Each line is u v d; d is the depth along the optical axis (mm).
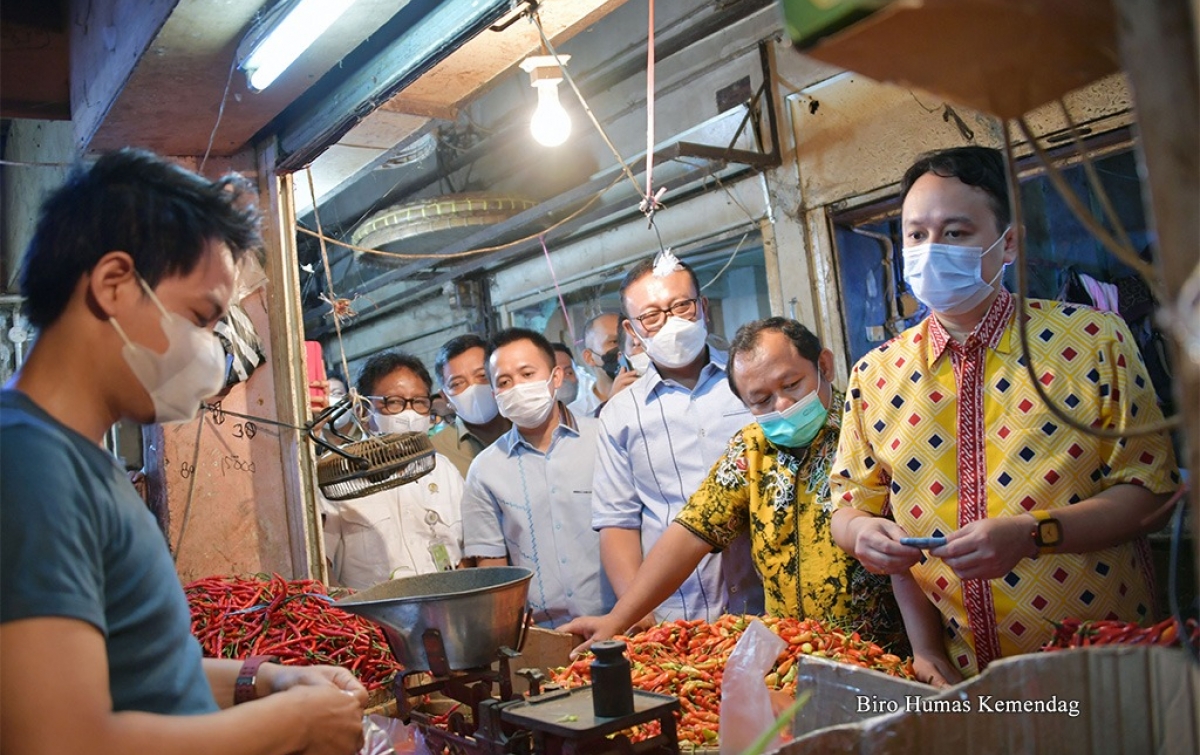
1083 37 683
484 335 5621
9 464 1058
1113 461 1687
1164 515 1698
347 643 2414
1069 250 3238
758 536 2348
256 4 2059
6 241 4773
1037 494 1723
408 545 3432
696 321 2975
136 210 1192
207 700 1288
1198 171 580
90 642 1050
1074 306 1796
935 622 1940
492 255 4578
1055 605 1731
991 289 1763
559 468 3316
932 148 3189
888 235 3654
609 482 3076
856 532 1865
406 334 6387
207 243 1247
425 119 2832
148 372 1215
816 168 3586
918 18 650
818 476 2256
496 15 1995
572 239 4863
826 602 2199
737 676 1472
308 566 2795
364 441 2529
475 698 1609
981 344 1803
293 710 1273
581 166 4660
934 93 771
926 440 1850
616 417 3100
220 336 2705
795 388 2221
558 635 2271
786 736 1400
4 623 1009
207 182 1296
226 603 2514
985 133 3025
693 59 3996
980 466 1794
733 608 2775
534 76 2482
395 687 1719
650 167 2445
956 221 1734
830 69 3469
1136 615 1743
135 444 3359
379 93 2354
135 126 2631
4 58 2951
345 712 1339
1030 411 1745
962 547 1563
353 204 6379
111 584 1142
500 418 3879
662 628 2158
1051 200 3262
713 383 3020
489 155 5258
